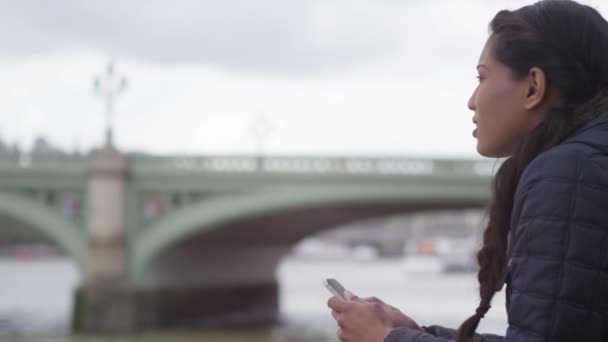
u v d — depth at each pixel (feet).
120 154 118.32
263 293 154.51
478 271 8.31
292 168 116.06
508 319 7.15
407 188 114.01
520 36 7.98
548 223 7.10
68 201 120.16
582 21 7.95
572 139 7.52
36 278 286.87
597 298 6.93
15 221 134.72
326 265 425.69
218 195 118.62
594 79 7.91
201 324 133.28
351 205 120.47
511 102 8.06
